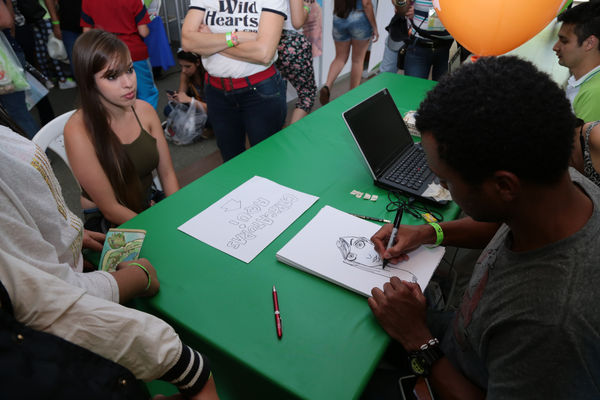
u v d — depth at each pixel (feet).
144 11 9.04
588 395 1.53
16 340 1.43
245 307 2.72
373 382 3.01
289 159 4.57
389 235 3.13
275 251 3.20
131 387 1.74
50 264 2.09
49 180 2.68
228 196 3.89
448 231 3.17
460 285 4.69
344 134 5.14
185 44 5.71
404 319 2.49
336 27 11.19
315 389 2.20
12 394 1.33
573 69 5.12
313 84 7.42
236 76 5.77
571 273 1.59
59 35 11.07
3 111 2.67
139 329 1.86
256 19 5.45
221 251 3.21
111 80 4.05
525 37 4.49
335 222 3.43
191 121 9.59
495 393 1.80
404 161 4.27
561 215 1.69
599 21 4.58
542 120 1.49
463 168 1.70
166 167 5.30
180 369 2.02
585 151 3.70
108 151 4.26
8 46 7.14
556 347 1.54
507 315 1.77
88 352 1.64
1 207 1.91
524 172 1.59
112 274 2.57
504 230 2.33
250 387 2.84
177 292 2.84
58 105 11.66
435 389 2.61
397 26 9.08
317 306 2.71
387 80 7.02
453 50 7.93
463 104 1.58
